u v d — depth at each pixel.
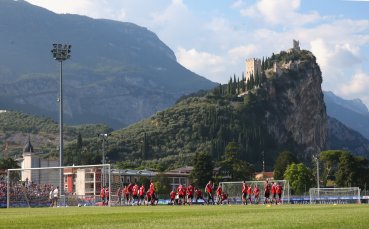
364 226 15.91
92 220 21.67
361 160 179.12
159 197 103.81
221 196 73.81
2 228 17.22
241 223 18.16
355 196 91.62
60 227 17.33
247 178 197.50
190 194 67.31
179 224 17.98
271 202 69.19
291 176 180.12
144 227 16.69
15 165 170.75
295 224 17.08
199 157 173.62
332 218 20.44
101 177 77.00
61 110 86.38
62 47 90.00
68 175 81.62
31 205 77.88
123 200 71.56
